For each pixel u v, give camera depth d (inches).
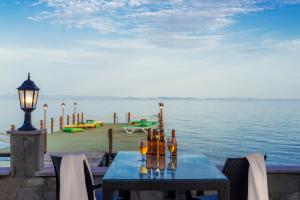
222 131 1419.8
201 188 125.6
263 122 1942.7
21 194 190.1
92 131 966.4
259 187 137.6
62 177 135.6
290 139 1197.7
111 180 125.3
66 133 917.8
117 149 636.1
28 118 195.3
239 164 140.5
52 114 2596.0
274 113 3011.8
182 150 910.4
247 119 2188.7
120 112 2989.7
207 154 854.5
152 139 170.4
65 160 136.2
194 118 2251.5
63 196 135.3
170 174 132.6
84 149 632.4
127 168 144.5
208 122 1893.5
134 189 125.3
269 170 189.3
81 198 136.2
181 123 1800.0
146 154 170.1
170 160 161.6
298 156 871.1
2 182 190.1
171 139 167.9
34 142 190.4
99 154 522.3
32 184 189.8
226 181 125.4
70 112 2962.6
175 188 125.3
